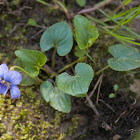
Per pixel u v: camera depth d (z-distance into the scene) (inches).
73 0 12.6
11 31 12.0
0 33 12.0
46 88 10.9
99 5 12.3
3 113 10.8
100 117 11.3
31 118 11.0
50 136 11.0
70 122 11.4
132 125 11.0
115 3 12.6
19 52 10.5
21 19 12.2
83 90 10.3
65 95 10.8
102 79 11.5
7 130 10.6
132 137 10.9
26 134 10.7
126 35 11.9
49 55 11.9
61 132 11.2
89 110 11.6
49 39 11.3
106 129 11.2
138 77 11.4
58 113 11.3
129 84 11.4
